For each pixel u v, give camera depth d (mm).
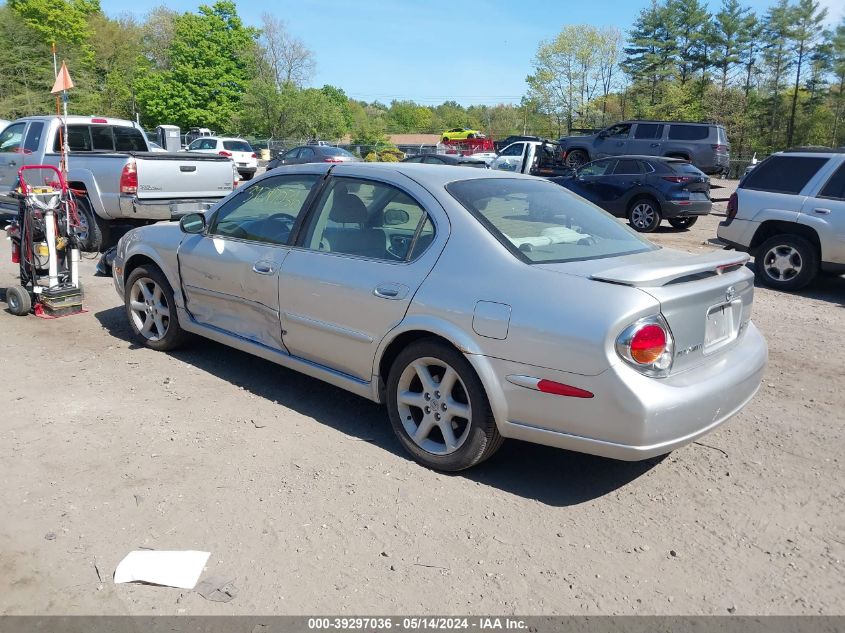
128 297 5941
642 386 3213
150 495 3557
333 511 3469
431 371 3910
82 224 10406
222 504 3494
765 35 62938
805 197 8914
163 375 5285
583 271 3492
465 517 3465
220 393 4961
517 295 3488
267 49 64438
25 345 5934
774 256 9281
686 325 3428
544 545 3254
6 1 56094
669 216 14891
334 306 4223
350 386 4305
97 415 4516
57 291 6824
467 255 3754
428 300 3758
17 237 6852
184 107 59781
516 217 4012
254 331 4891
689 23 64125
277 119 58156
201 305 5293
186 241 5340
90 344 6008
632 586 2982
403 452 4137
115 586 2879
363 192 4359
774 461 4172
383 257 4105
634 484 3859
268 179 4988
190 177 10500
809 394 5309
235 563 3043
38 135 11055
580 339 3252
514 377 3459
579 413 3312
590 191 15852
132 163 9758
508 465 4047
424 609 2797
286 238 4668
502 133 95688
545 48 63844
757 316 7797
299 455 4047
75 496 3533
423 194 4066
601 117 64375
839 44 59594
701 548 3275
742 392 3717
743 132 60281
